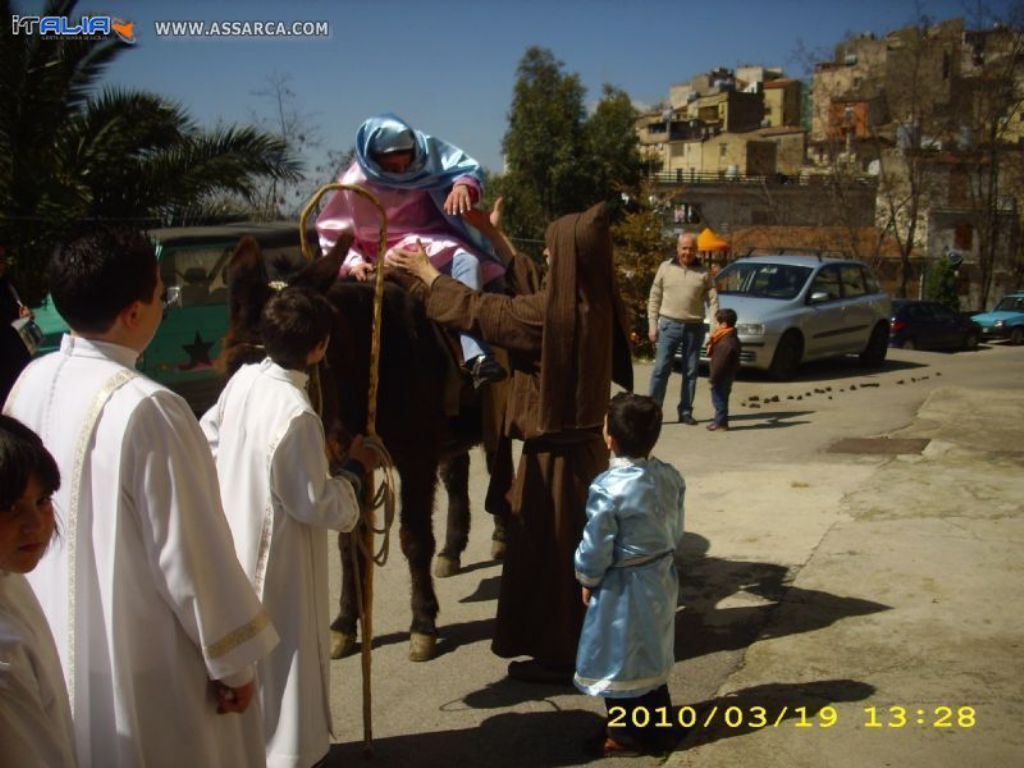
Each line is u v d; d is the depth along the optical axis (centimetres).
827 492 704
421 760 373
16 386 251
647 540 362
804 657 434
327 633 331
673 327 1036
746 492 723
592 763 367
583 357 404
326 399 390
